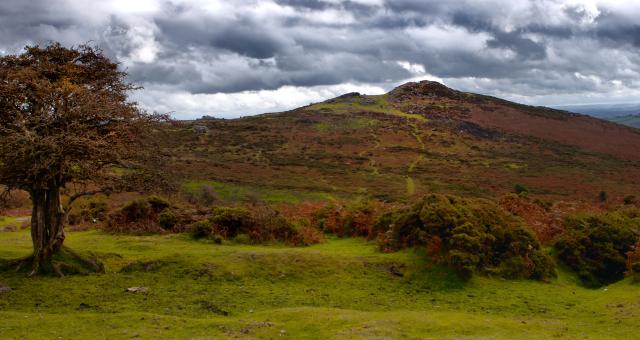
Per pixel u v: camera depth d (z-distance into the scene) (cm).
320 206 3033
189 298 1617
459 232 1973
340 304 1616
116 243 2286
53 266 1780
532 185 7544
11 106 1708
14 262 1816
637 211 2492
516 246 2019
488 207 2180
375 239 2433
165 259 1927
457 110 14712
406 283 1834
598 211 2561
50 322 1284
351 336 1166
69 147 1647
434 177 8244
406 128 12900
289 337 1231
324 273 1872
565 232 2222
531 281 1939
